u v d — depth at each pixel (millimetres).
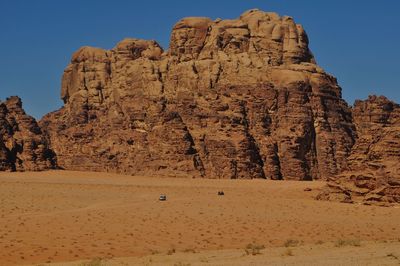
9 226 94000
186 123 196250
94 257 77750
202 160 189500
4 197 126375
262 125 197500
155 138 193625
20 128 195250
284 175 193625
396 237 90250
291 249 74375
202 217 103625
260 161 192625
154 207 113500
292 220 101625
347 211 110000
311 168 198125
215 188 152500
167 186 156250
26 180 161750
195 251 79188
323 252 70000
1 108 194625
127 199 130125
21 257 77125
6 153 184875
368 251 68750
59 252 80062
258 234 92500
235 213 107375
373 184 119312
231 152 188625
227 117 195000
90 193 138000
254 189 149875
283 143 195875
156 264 65188
